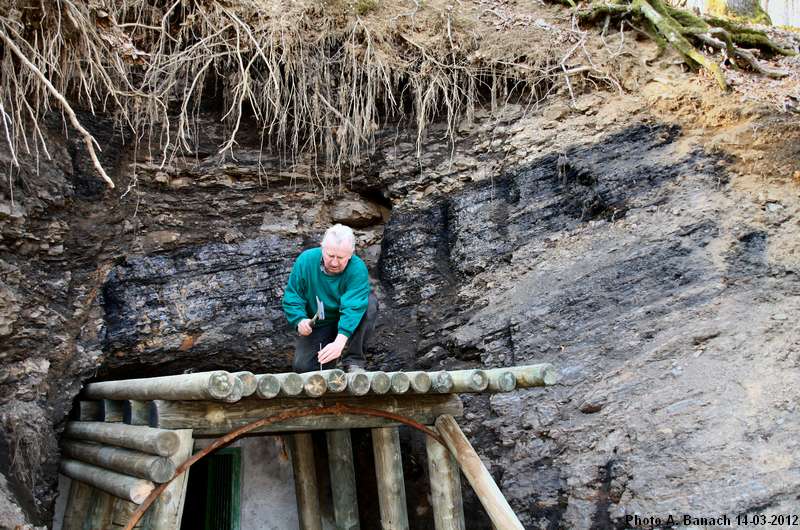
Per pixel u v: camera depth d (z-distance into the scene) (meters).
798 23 10.88
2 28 4.84
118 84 6.13
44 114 5.46
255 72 6.66
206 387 3.50
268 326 6.49
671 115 6.11
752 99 5.96
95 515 5.22
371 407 4.51
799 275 4.95
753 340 4.77
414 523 6.19
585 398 5.25
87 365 5.80
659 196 5.78
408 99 7.04
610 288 5.59
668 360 5.02
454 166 6.86
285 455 7.11
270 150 6.80
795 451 4.15
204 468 7.75
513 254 6.34
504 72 6.78
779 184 5.44
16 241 5.50
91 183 5.99
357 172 7.09
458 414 4.82
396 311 6.83
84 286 5.93
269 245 6.68
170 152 6.40
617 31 7.04
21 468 5.25
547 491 5.14
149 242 6.25
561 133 6.45
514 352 5.85
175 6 6.43
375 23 6.83
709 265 5.27
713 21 7.19
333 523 6.84
